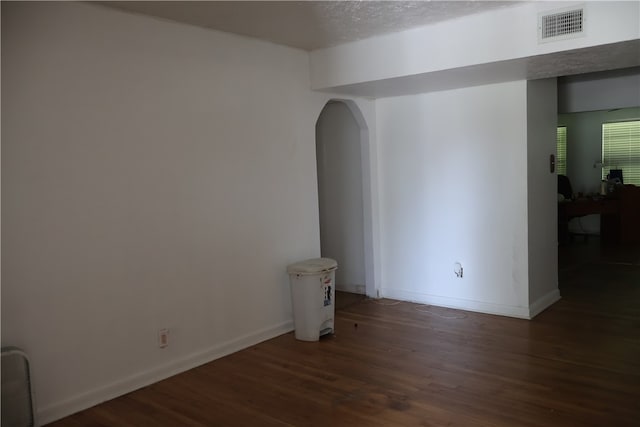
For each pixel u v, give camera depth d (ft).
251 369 11.74
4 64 8.73
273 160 13.76
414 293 16.90
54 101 9.39
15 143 8.91
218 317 12.48
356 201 17.87
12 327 8.99
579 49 10.50
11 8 8.77
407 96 16.29
